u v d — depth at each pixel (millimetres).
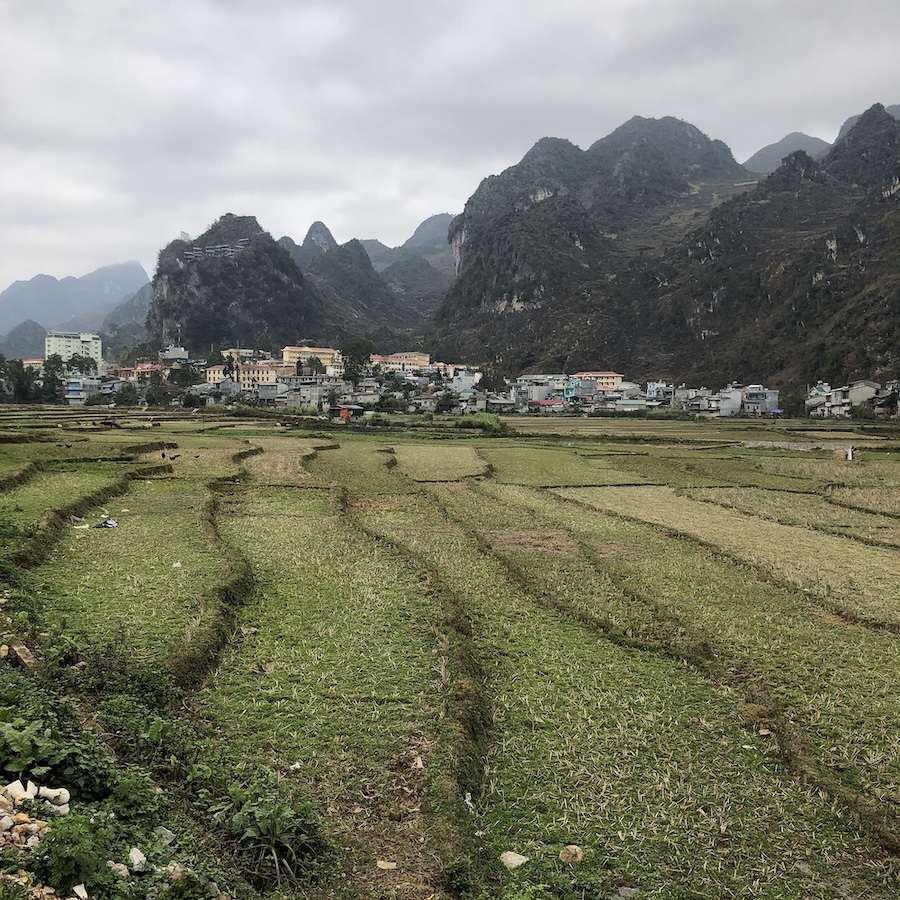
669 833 7949
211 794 7734
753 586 18219
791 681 12242
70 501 23203
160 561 17156
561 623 14805
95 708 8961
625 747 9734
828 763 9570
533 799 8477
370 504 29719
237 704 10180
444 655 12195
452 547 21312
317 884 6723
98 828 6203
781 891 7176
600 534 24531
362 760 8883
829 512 30906
